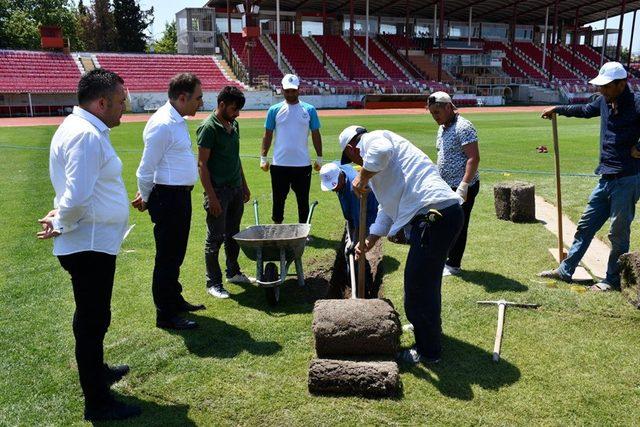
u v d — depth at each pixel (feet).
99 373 11.07
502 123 83.76
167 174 14.25
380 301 13.65
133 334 14.73
